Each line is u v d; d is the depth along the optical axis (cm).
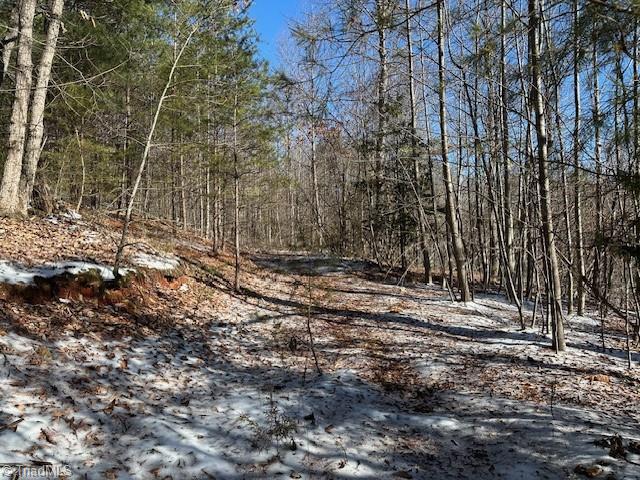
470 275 1662
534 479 386
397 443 455
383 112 1308
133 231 1348
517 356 762
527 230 1020
